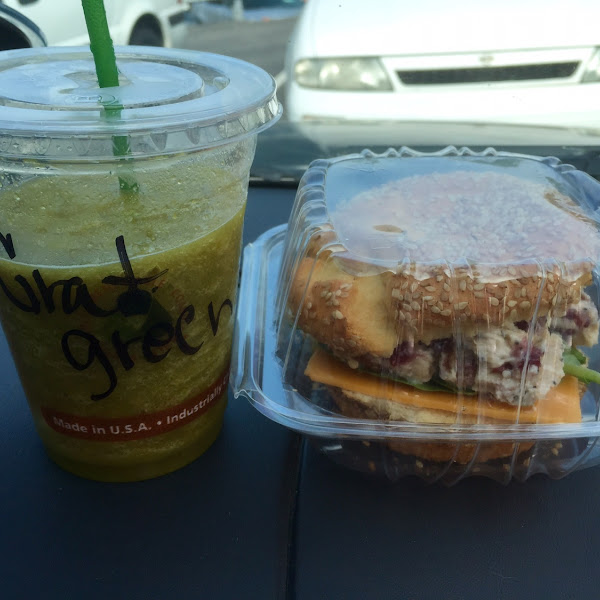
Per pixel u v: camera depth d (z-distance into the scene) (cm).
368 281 27
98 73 22
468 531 25
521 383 25
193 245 23
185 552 24
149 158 21
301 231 29
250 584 23
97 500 26
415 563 24
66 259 21
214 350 26
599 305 27
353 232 28
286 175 48
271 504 26
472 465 26
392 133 51
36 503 26
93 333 22
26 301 22
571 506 26
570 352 27
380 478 27
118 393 24
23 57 27
